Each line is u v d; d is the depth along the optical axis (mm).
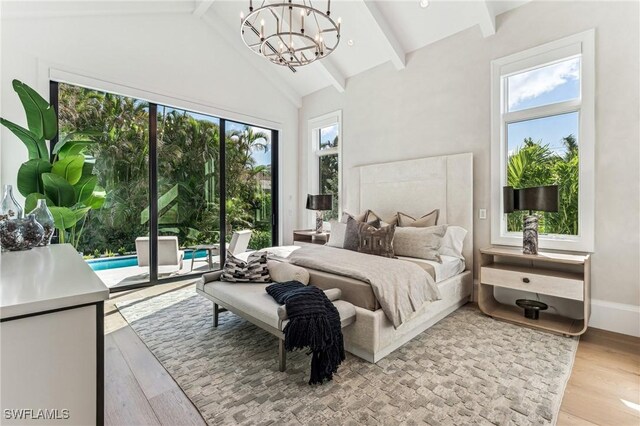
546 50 3131
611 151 2766
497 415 1628
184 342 2508
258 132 5488
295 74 5426
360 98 4914
